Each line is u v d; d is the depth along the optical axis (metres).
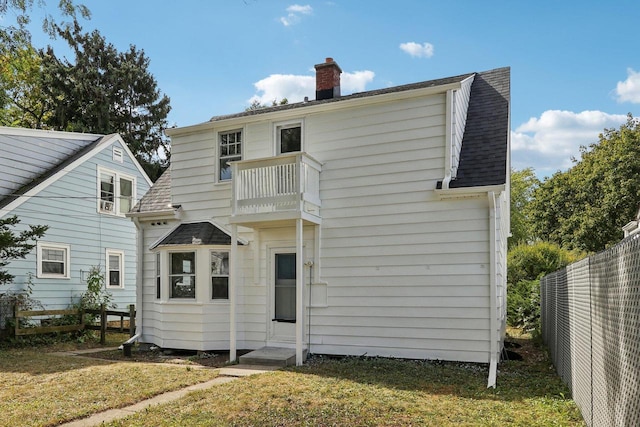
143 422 5.54
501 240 11.06
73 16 8.46
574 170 30.97
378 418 5.55
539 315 14.25
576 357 6.25
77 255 16.41
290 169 9.80
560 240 30.16
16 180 15.21
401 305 9.46
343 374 8.02
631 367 3.57
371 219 9.91
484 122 10.57
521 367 8.95
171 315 11.16
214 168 11.82
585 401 5.51
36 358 10.20
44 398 6.64
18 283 14.22
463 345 8.90
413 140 9.68
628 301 3.70
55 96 29.08
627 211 26.39
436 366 8.73
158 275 11.97
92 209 17.22
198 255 10.98
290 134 11.15
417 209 9.50
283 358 9.41
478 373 8.24
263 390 6.85
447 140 9.35
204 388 7.24
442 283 9.16
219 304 10.94
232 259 10.22
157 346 11.70
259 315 10.91
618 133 29.11
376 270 9.76
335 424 5.38
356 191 10.12
